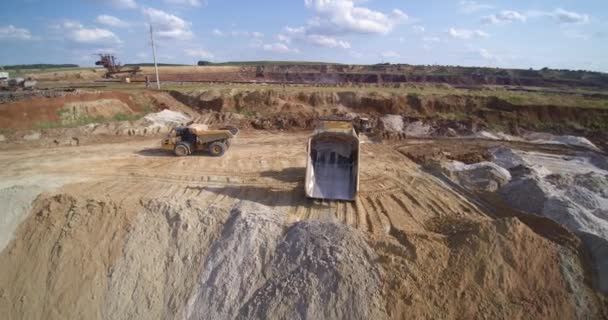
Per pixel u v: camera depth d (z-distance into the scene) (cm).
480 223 1012
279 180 1589
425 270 909
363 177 1633
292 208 1307
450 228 1095
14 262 1102
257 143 2223
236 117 2747
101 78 5819
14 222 1206
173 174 1642
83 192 1395
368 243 1012
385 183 1567
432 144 2250
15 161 1777
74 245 1115
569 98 3212
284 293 911
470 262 914
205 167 1750
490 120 2659
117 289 1037
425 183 1570
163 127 2470
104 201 1225
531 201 1288
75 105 2439
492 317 822
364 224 1191
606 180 1552
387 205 1347
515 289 874
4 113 2169
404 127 2598
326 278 909
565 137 2370
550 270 912
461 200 1403
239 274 1003
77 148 2014
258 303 916
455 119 2691
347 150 1413
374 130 2500
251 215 1159
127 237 1130
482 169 1617
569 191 1370
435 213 1291
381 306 851
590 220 1148
